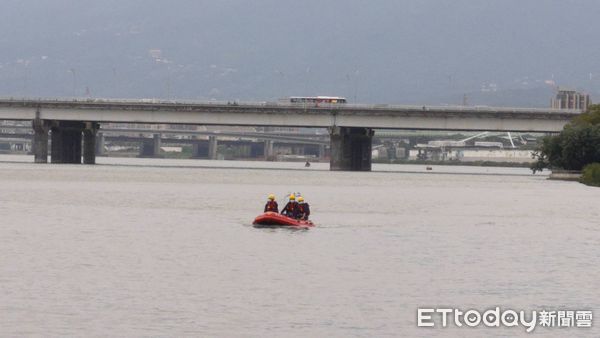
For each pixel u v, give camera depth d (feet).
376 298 542.57
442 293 560.61
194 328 469.57
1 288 550.36
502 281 602.85
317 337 458.91
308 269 634.84
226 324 478.18
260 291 555.28
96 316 488.85
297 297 540.52
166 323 478.18
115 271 614.75
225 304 520.01
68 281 576.20
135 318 486.38
